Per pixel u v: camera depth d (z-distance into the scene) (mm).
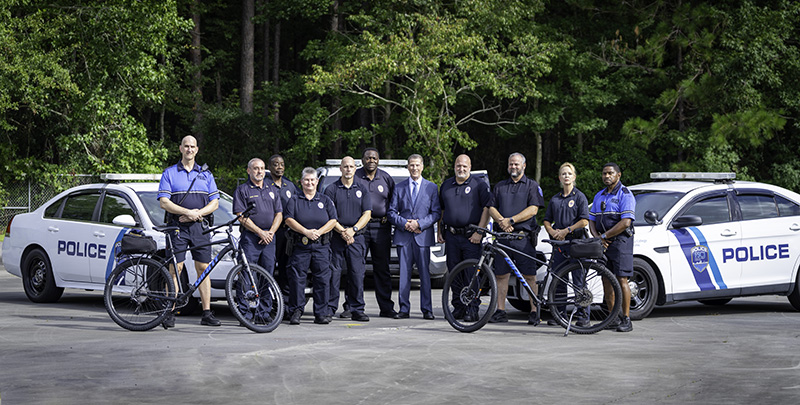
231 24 41656
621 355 7859
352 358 7633
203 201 9734
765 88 29578
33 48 25250
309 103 31516
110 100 26375
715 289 10781
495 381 6660
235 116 34531
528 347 8305
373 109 36719
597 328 9242
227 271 10188
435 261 13656
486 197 10211
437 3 28688
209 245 9672
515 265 10000
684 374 6965
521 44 28547
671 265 10492
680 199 10828
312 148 30719
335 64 28281
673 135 29219
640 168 31109
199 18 39625
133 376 6828
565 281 9406
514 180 10031
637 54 29781
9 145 27281
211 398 6070
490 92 33000
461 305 9930
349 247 10188
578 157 32750
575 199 9859
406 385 6504
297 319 9891
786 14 29141
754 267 11023
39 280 11906
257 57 44844
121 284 9680
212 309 11469
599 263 9359
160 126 39969
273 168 10062
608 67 31797
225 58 41062
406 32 28391
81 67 27297
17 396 6121
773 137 31250
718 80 28375
